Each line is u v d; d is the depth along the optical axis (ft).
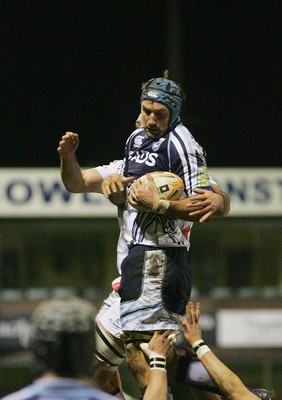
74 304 34.76
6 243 167.02
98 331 53.36
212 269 171.12
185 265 48.06
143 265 47.29
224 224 167.63
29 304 162.91
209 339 165.37
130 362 47.62
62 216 162.09
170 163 47.03
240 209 163.43
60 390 33.58
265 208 163.63
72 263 169.07
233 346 165.37
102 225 166.50
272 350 165.58
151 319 47.01
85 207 162.50
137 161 47.93
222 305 166.30
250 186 163.43
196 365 49.08
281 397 164.04
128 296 47.42
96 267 168.96
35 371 34.53
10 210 161.38
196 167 46.73
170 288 47.29
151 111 46.93
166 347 46.42
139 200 45.47
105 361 53.52
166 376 45.93
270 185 163.63
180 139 46.98
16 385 160.15
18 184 161.58
